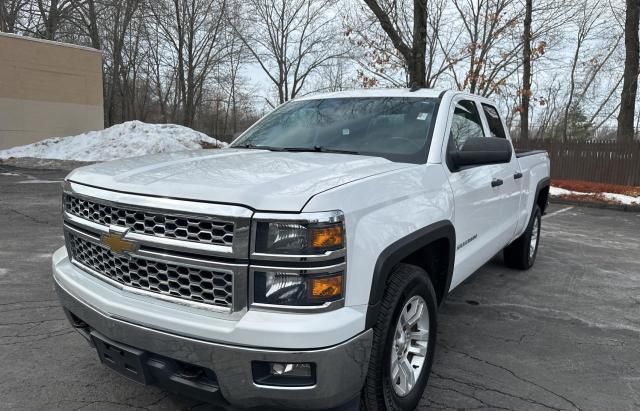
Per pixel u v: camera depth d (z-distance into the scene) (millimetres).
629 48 18453
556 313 4773
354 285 2213
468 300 5094
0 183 12859
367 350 2283
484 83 16188
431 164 3201
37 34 32750
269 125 4172
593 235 9133
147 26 39500
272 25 40500
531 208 5699
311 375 2102
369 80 16922
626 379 3482
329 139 3660
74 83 23312
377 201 2438
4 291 4793
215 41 41656
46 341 3754
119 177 2523
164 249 2240
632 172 16062
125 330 2322
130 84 45406
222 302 2162
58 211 9094
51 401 2977
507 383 3375
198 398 2293
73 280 2689
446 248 3234
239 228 2070
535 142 17828
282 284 2078
